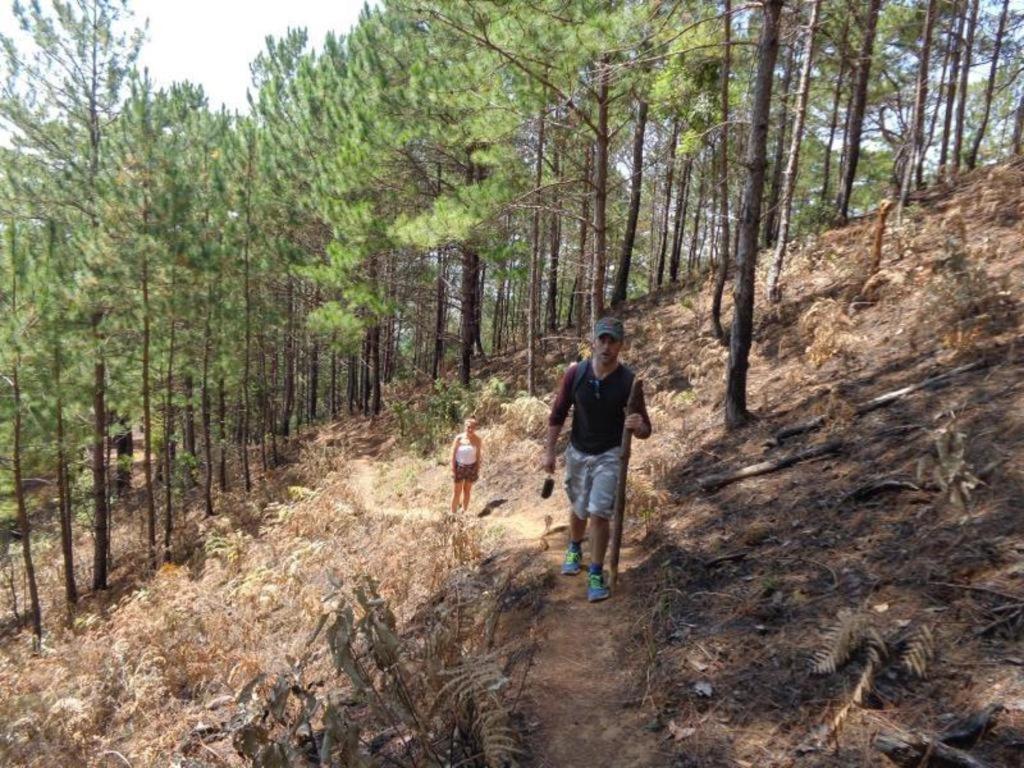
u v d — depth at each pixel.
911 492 4.07
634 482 6.00
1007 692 2.49
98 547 16.31
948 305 6.54
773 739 2.77
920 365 6.07
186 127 20.56
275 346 24.84
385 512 9.65
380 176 16.19
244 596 7.23
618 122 11.97
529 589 4.83
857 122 14.67
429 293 20.98
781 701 2.95
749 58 12.37
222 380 20.31
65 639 10.88
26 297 13.35
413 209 17.05
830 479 4.81
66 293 14.08
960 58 16.59
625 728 3.13
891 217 11.82
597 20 8.32
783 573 3.90
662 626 3.84
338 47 20.11
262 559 9.65
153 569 15.56
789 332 9.49
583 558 5.34
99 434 16.12
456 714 3.01
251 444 28.94
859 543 3.86
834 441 5.33
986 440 4.14
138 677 6.12
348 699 4.15
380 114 14.96
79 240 14.83
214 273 16.34
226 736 4.64
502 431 12.02
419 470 13.53
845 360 7.14
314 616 6.13
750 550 4.35
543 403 12.32
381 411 23.97
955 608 3.01
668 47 9.52
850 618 3.04
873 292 8.70
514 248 14.79
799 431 5.98
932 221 10.12
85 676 6.88
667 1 8.78
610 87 9.73
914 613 3.10
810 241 13.03
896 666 2.85
